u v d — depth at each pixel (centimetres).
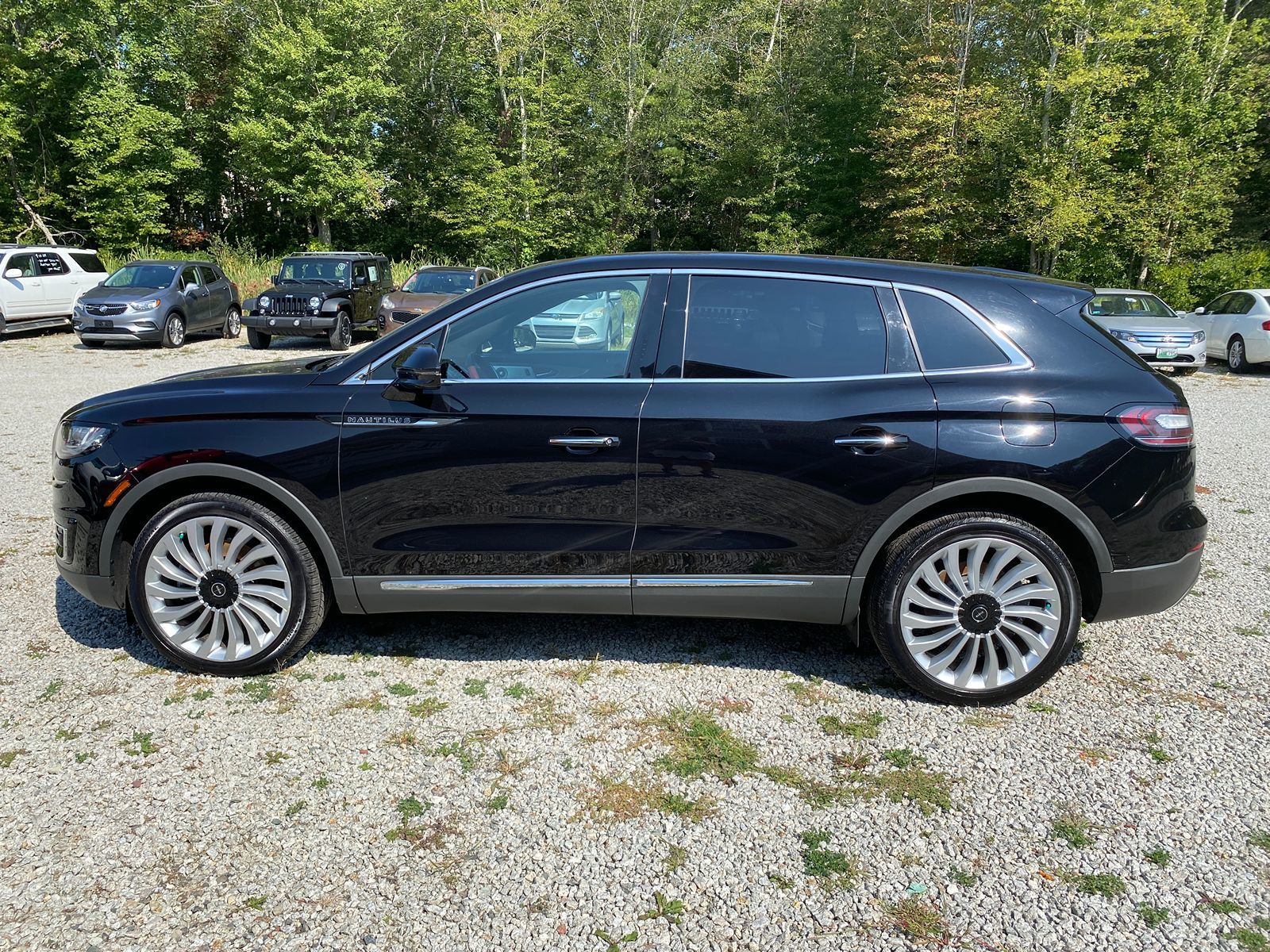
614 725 316
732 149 3481
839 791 276
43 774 279
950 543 321
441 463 332
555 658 371
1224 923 217
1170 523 319
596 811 265
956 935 214
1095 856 244
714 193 3659
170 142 2744
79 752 292
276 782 277
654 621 413
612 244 3631
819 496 323
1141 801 270
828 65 3428
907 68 2866
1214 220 2602
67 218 2855
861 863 242
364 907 223
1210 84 2462
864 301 332
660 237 4212
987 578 324
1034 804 269
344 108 2972
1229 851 246
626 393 329
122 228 2689
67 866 237
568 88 3506
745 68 3719
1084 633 402
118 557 347
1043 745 304
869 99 3303
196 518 339
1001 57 2717
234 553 340
